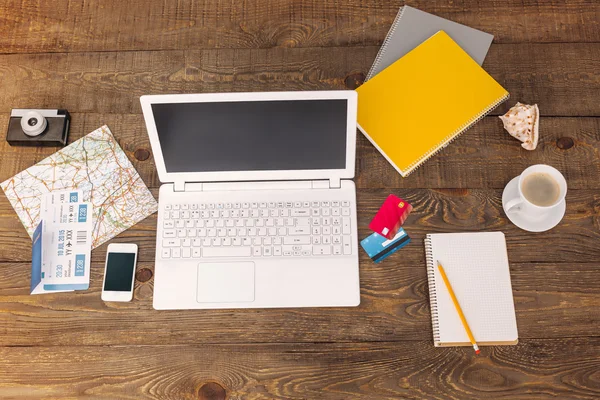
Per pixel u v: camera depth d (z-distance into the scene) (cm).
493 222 119
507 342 111
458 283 114
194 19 133
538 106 125
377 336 113
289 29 132
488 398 110
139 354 113
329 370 112
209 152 112
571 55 128
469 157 123
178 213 118
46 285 116
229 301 114
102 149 125
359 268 117
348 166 115
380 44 131
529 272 115
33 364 113
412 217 119
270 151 112
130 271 117
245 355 113
